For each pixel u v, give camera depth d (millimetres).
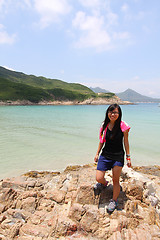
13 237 2859
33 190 4512
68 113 37719
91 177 4719
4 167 6977
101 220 2951
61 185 4723
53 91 131750
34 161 7719
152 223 3074
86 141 11398
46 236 2816
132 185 3662
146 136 13031
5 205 3664
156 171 6816
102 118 26328
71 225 2910
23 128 16250
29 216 3396
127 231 2795
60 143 10828
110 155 3129
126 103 154375
